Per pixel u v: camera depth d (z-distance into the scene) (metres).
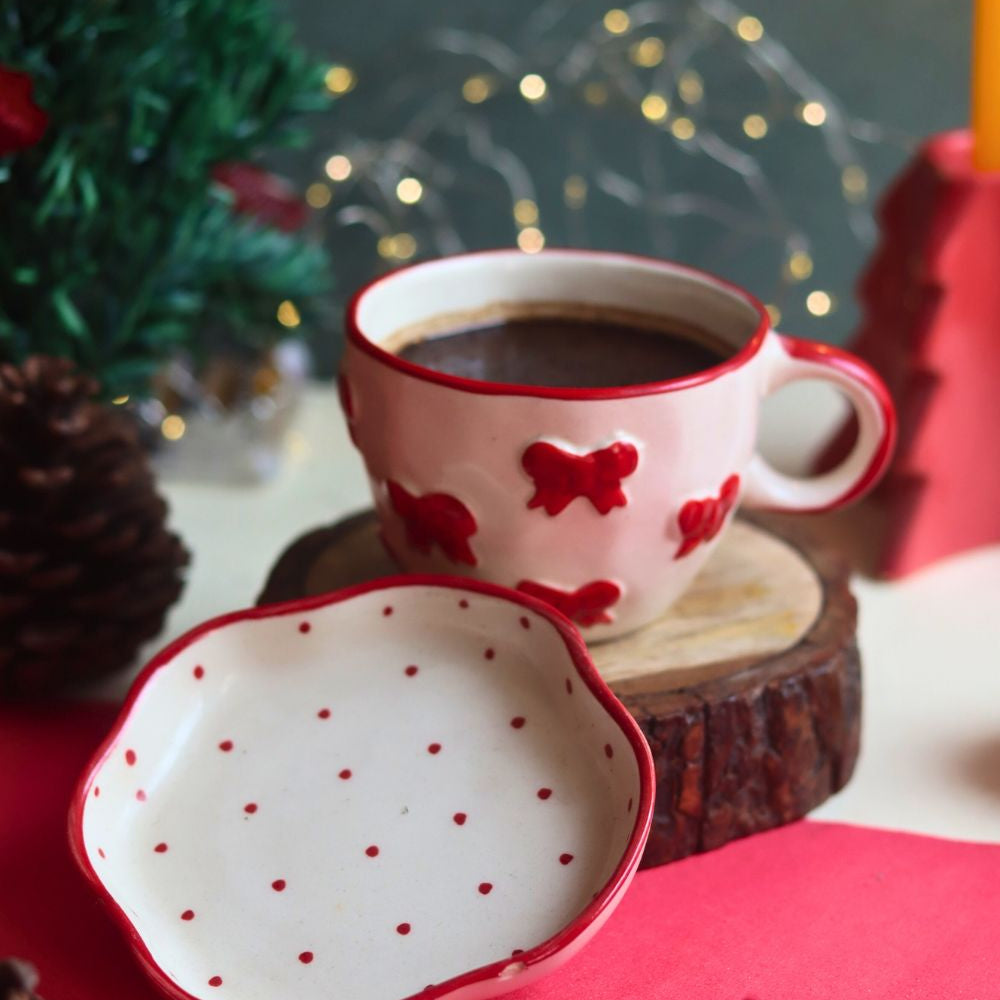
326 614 0.52
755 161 0.74
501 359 0.54
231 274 0.64
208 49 0.60
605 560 0.51
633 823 0.47
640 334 0.55
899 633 0.61
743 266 0.76
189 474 0.69
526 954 0.45
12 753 0.55
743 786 0.52
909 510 0.62
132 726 0.50
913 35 0.71
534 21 0.72
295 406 0.72
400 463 0.51
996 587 0.63
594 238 0.75
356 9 0.71
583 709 0.50
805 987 0.49
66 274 0.60
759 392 0.52
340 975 0.46
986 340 0.61
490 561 0.52
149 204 0.61
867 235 0.75
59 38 0.56
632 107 0.73
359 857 0.48
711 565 0.57
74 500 0.56
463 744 0.50
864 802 0.54
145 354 0.64
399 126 0.73
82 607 0.56
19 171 0.58
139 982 0.48
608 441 0.49
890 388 0.63
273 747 0.51
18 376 0.56
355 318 0.52
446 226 0.75
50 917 0.50
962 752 0.56
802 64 0.72
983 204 0.59
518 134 0.73
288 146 0.64
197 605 0.62
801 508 0.55
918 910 0.51
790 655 0.53
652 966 0.49
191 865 0.48
